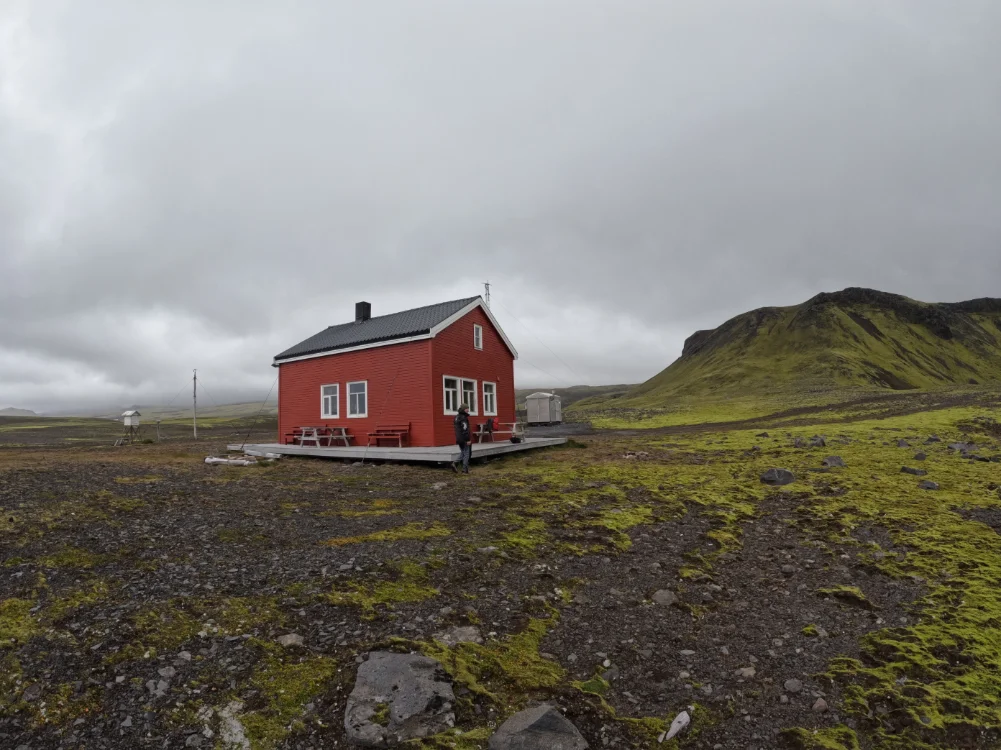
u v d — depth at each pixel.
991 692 5.02
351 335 25.47
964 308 186.62
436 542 8.62
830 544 8.99
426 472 16.78
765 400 58.81
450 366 22.98
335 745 4.28
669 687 5.23
